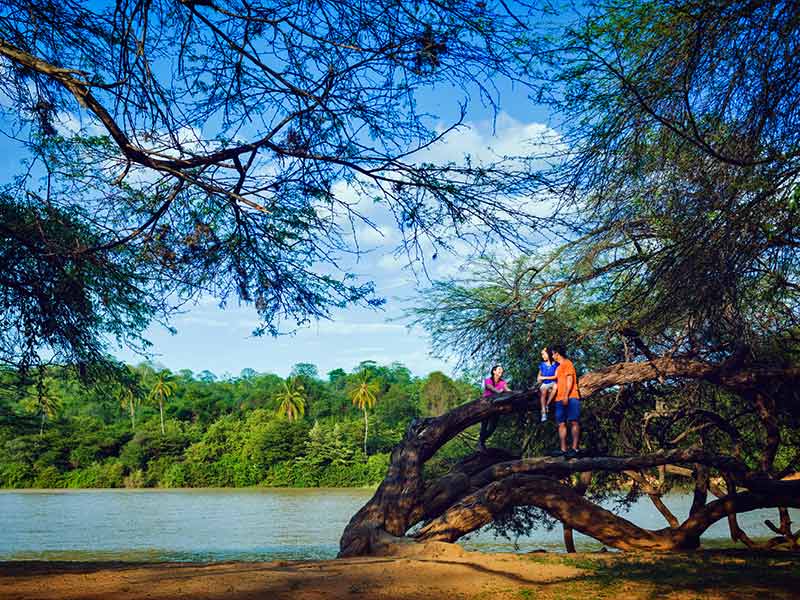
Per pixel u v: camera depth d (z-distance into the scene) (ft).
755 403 44.52
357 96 21.65
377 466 305.32
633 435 53.93
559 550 69.46
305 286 28.81
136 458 312.71
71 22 23.25
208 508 183.01
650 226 33.09
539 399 47.98
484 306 57.36
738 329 37.78
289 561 33.91
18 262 37.35
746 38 23.11
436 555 34.68
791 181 23.41
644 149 27.20
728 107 24.88
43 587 25.46
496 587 26.25
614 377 45.44
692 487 61.16
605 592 25.05
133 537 110.63
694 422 51.90
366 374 343.26
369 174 22.16
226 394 427.74
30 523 139.74
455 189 22.02
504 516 56.34
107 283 41.81
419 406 340.18
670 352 46.14
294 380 365.81
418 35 19.90
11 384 59.62
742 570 30.12
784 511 44.96
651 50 25.31
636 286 37.09
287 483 307.37
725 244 25.61
